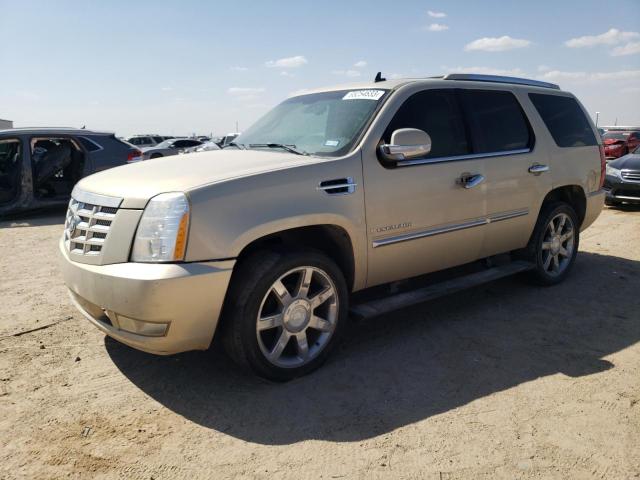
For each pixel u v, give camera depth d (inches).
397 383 132.6
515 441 108.1
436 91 167.5
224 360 145.8
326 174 135.6
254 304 124.0
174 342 118.6
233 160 142.2
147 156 1043.9
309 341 139.6
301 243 147.0
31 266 247.1
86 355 149.6
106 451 106.0
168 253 114.5
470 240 171.6
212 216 118.0
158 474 99.1
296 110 178.1
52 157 384.2
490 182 173.6
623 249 277.9
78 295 127.9
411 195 151.8
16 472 99.5
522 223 189.5
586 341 158.1
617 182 415.8
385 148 143.9
